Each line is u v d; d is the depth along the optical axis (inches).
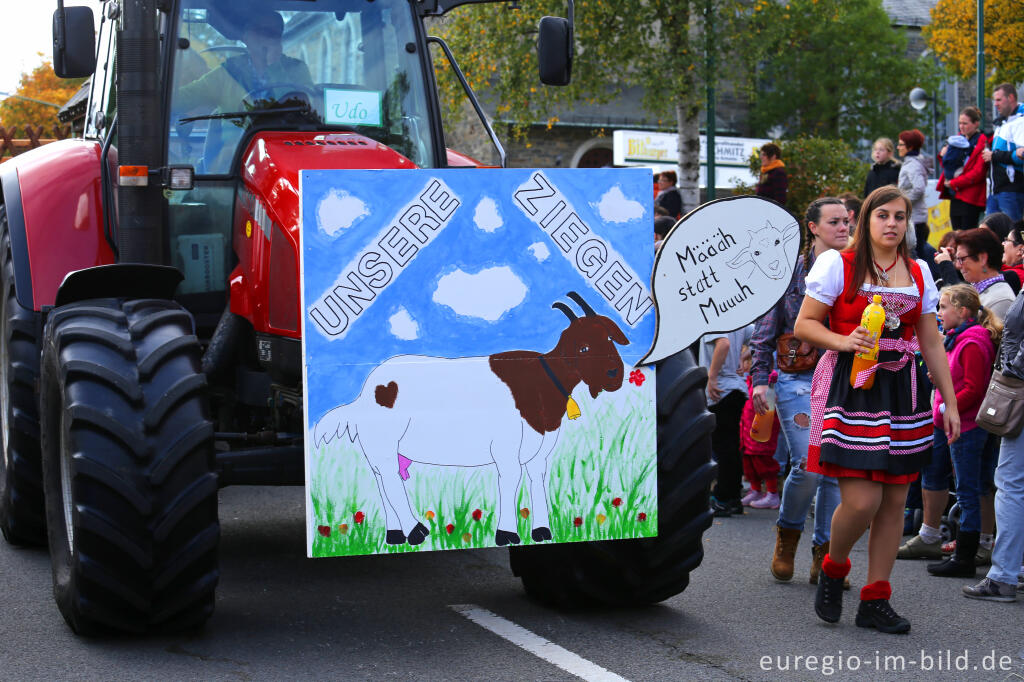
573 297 175.8
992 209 410.6
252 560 232.8
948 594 214.8
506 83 821.9
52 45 218.1
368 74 223.5
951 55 1218.0
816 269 188.9
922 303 188.1
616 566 187.3
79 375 167.6
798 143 712.4
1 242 245.9
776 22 814.5
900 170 460.1
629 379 178.4
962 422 226.7
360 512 169.8
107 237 229.5
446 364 171.8
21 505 230.5
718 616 195.3
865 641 181.9
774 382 225.5
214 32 216.4
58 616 189.5
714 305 179.5
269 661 166.6
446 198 171.2
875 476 182.4
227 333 203.9
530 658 168.6
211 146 213.2
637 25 780.0
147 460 164.6
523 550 196.7
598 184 176.1
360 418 169.5
